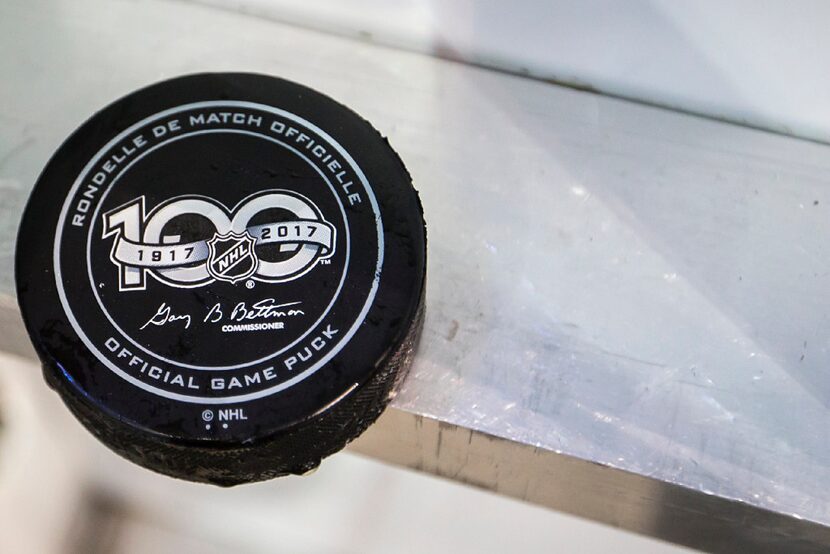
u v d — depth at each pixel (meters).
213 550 0.42
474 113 0.31
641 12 0.29
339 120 0.28
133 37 0.31
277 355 0.26
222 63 0.31
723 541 0.30
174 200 0.27
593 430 0.28
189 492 0.41
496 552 0.38
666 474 0.27
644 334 0.29
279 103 0.28
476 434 0.28
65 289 0.26
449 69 0.31
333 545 0.40
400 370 0.27
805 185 0.30
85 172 0.27
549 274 0.29
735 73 0.30
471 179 0.30
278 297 0.26
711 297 0.29
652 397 0.28
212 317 0.26
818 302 0.29
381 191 0.27
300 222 0.27
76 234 0.27
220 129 0.28
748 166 0.30
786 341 0.29
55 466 0.40
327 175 0.27
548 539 0.37
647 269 0.29
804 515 0.27
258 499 0.40
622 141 0.30
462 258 0.29
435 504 0.38
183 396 0.26
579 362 0.28
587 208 0.30
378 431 0.29
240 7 0.31
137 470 0.40
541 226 0.29
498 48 0.31
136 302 0.26
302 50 0.31
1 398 0.39
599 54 0.30
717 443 0.28
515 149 0.30
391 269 0.27
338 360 0.26
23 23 0.31
